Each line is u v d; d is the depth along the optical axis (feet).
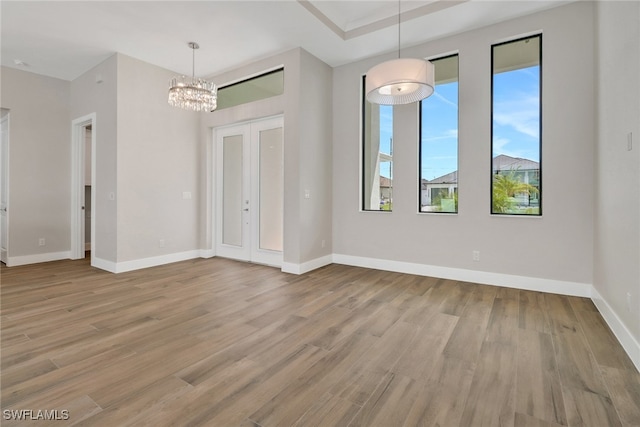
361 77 15.61
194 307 10.14
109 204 14.89
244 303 10.52
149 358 6.96
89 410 5.25
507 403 5.49
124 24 12.18
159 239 16.19
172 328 8.53
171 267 15.65
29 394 5.65
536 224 11.71
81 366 6.61
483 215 12.67
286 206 14.73
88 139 20.08
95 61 15.38
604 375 6.31
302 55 14.29
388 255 14.99
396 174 14.69
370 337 8.04
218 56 15.01
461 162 13.05
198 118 18.20
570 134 11.05
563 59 11.12
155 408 5.33
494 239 12.50
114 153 14.61
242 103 16.56
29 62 15.43
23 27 12.32
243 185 17.07
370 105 15.74
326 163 16.10
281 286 12.46
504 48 12.51
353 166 15.93
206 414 5.19
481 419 5.11
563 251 11.28
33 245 16.69
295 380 6.17
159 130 16.17
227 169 17.76
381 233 15.19
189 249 17.67
